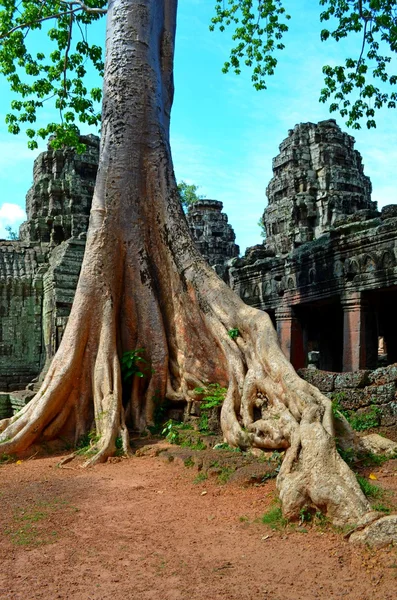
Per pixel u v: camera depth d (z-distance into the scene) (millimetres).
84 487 7020
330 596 4031
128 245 11039
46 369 21984
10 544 5148
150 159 11445
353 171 26016
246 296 21953
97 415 9578
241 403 8336
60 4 16922
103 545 5090
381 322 19922
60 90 17641
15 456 9117
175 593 4148
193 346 10422
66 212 26969
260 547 4926
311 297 17844
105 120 11539
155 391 10484
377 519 4973
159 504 6223
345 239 15914
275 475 6656
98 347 10297
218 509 5941
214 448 8055
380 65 17531
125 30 11672
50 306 23016
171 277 11031
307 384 7414
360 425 8672
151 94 11633
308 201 25422
